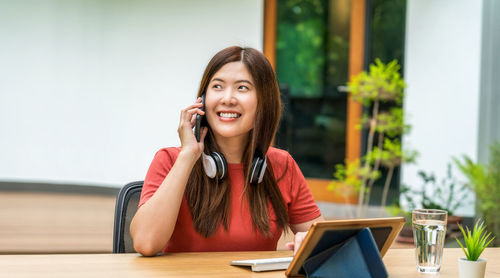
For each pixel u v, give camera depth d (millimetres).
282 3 6656
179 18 7246
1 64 8102
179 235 1630
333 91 6352
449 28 5039
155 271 1303
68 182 8023
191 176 1634
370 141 5301
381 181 5969
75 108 7941
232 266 1380
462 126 4938
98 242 4645
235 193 1651
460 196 4750
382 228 1320
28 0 8016
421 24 5254
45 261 1374
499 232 3965
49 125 8055
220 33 6922
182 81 7230
